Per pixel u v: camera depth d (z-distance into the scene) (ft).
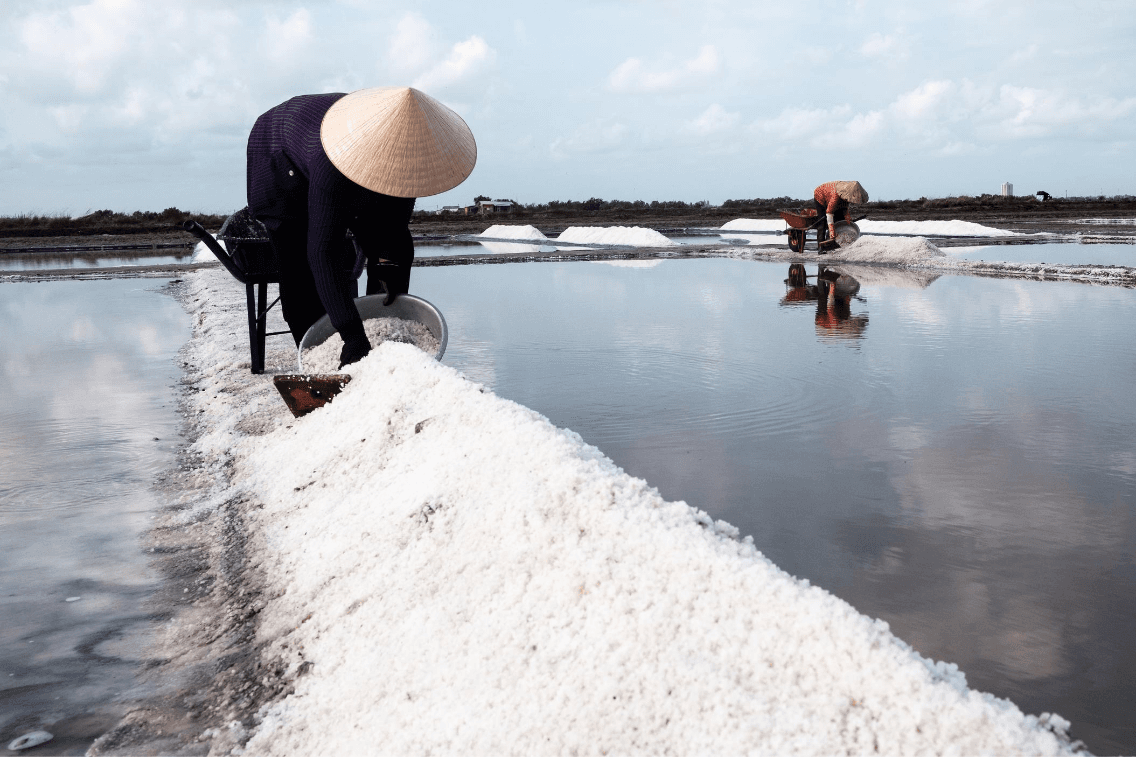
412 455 8.68
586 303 27.32
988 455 10.71
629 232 69.41
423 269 43.04
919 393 14.05
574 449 7.22
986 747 3.82
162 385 16.79
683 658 4.75
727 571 5.15
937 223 76.43
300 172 12.32
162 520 9.57
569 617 5.43
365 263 13.58
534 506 6.47
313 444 10.39
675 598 5.16
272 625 6.96
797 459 10.63
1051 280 32.48
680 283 33.91
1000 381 14.84
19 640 6.91
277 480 10.02
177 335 23.32
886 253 42.98
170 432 13.30
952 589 7.09
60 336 23.27
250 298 15.80
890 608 6.75
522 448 7.36
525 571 6.00
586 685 4.90
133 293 34.96
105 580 8.02
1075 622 6.49
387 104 10.91
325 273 11.39
